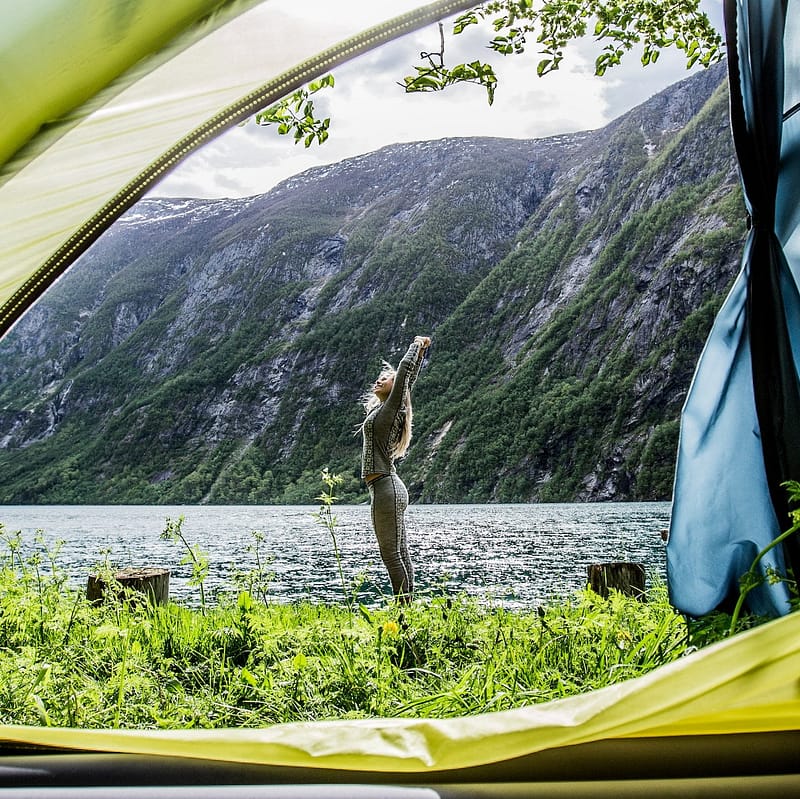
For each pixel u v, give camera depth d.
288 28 1.68
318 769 1.43
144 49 1.53
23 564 5.21
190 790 1.36
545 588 7.23
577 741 1.33
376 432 4.84
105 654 3.63
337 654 3.20
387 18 1.74
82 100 1.55
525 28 4.58
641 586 5.00
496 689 2.82
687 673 1.31
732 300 2.89
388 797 1.33
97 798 1.36
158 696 3.09
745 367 2.86
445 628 3.66
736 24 2.77
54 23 1.46
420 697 2.87
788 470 2.69
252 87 1.75
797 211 2.81
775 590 2.78
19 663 3.06
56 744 1.51
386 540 4.80
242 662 3.64
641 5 4.93
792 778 1.30
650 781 1.32
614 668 2.87
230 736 1.50
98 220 1.82
